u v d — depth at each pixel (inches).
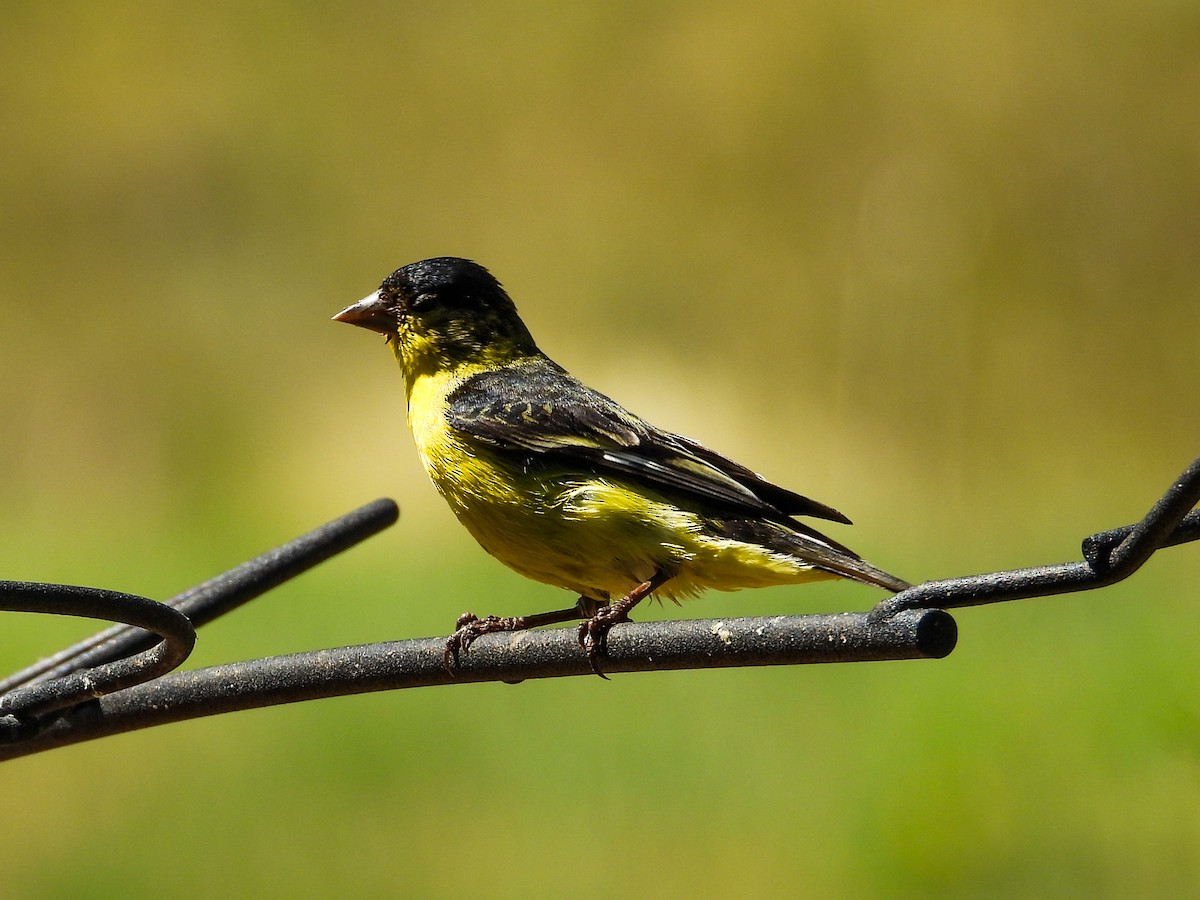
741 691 369.1
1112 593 409.1
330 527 165.9
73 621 448.5
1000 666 357.7
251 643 434.3
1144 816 303.4
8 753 145.5
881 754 336.8
